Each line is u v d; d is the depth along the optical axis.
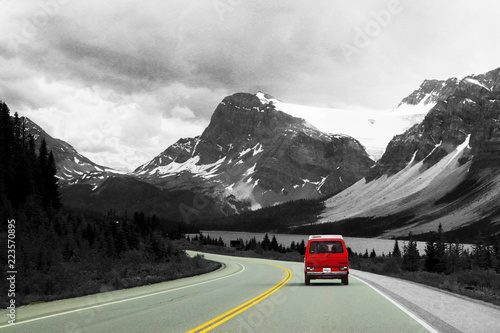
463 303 17.39
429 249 72.38
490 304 17.38
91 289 22.48
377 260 66.62
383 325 12.21
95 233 76.31
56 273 24.45
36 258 33.00
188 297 19.39
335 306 16.28
